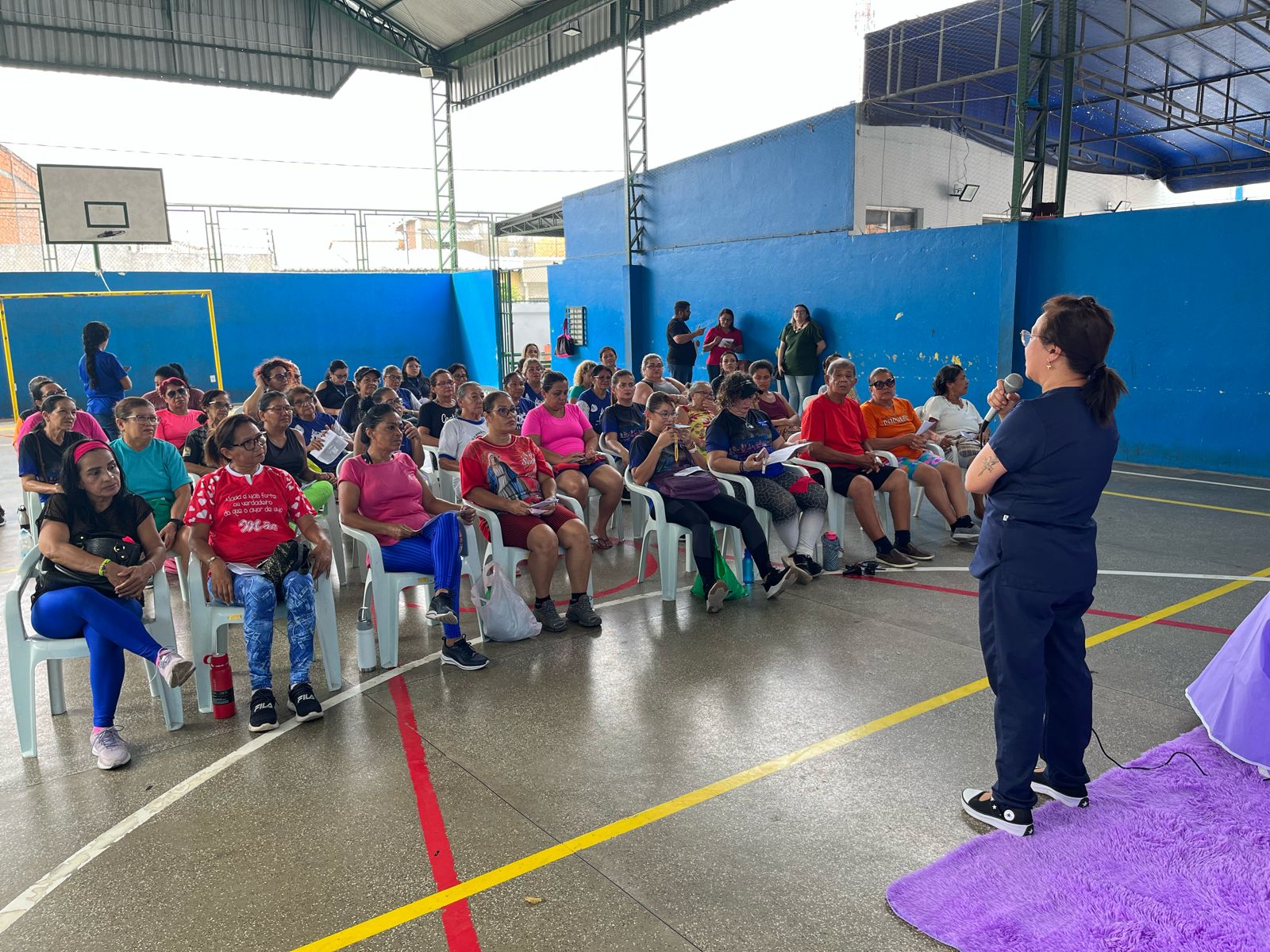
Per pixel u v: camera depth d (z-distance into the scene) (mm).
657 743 3508
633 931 2418
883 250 11516
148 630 3885
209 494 3969
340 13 19141
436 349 20859
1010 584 2654
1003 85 12961
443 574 4312
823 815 2977
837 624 4820
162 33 17469
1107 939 2266
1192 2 10953
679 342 13086
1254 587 5273
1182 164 19016
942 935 2352
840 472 5969
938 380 7070
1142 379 9445
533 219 19469
